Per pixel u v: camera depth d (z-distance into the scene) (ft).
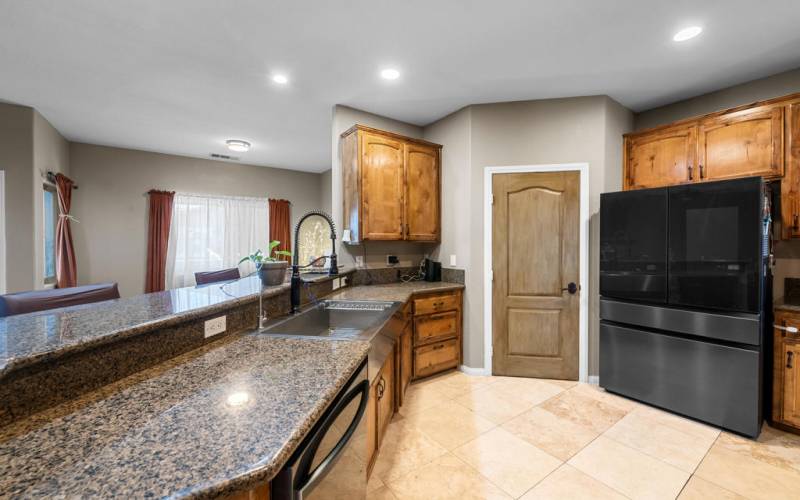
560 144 9.80
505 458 6.30
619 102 10.02
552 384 9.58
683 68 8.16
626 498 5.32
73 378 2.94
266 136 13.51
